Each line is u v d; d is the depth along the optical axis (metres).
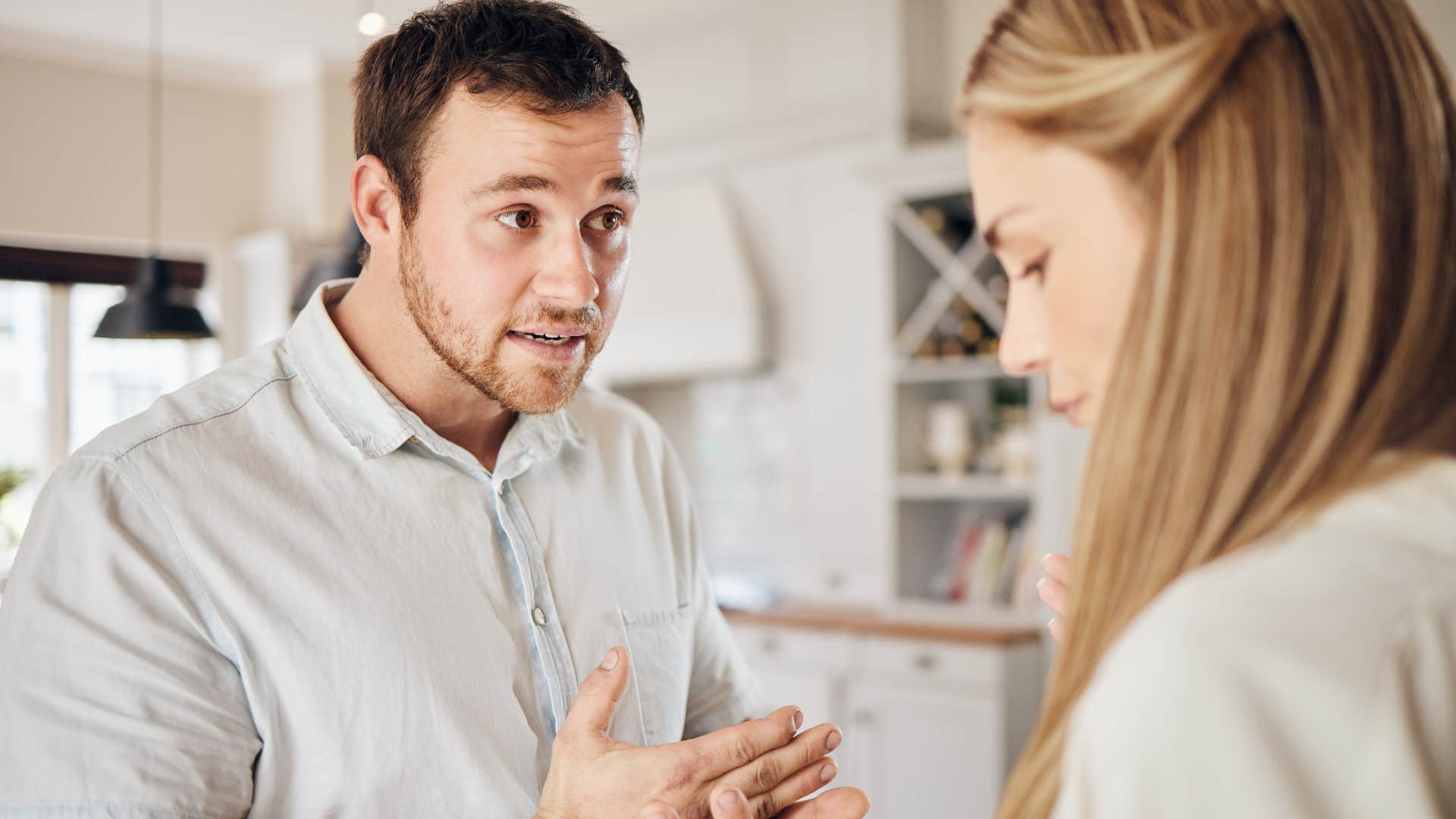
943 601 3.95
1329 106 0.49
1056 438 3.50
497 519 1.25
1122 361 0.52
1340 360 0.48
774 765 1.03
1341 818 0.41
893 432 3.94
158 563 1.07
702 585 1.50
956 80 4.16
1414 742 0.42
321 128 5.29
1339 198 0.48
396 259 1.19
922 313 3.88
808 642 3.81
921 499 4.07
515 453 1.26
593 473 1.37
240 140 5.49
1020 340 0.58
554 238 1.12
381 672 1.11
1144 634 0.46
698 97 4.58
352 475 1.18
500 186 1.10
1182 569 0.50
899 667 3.59
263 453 1.15
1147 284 0.51
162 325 3.35
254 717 1.08
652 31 4.70
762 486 4.64
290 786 1.09
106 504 1.06
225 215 5.44
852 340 4.17
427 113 1.12
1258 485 0.49
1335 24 0.49
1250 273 0.49
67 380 5.08
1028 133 0.54
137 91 5.16
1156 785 0.43
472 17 1.13
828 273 4.23
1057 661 0.55
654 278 4.55
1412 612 0.44
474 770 1.13
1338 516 0.47
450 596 1.17
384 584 1.14
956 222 4.04
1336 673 0.42
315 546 1.13
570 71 1.10
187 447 1.12
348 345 1.23
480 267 1.12
